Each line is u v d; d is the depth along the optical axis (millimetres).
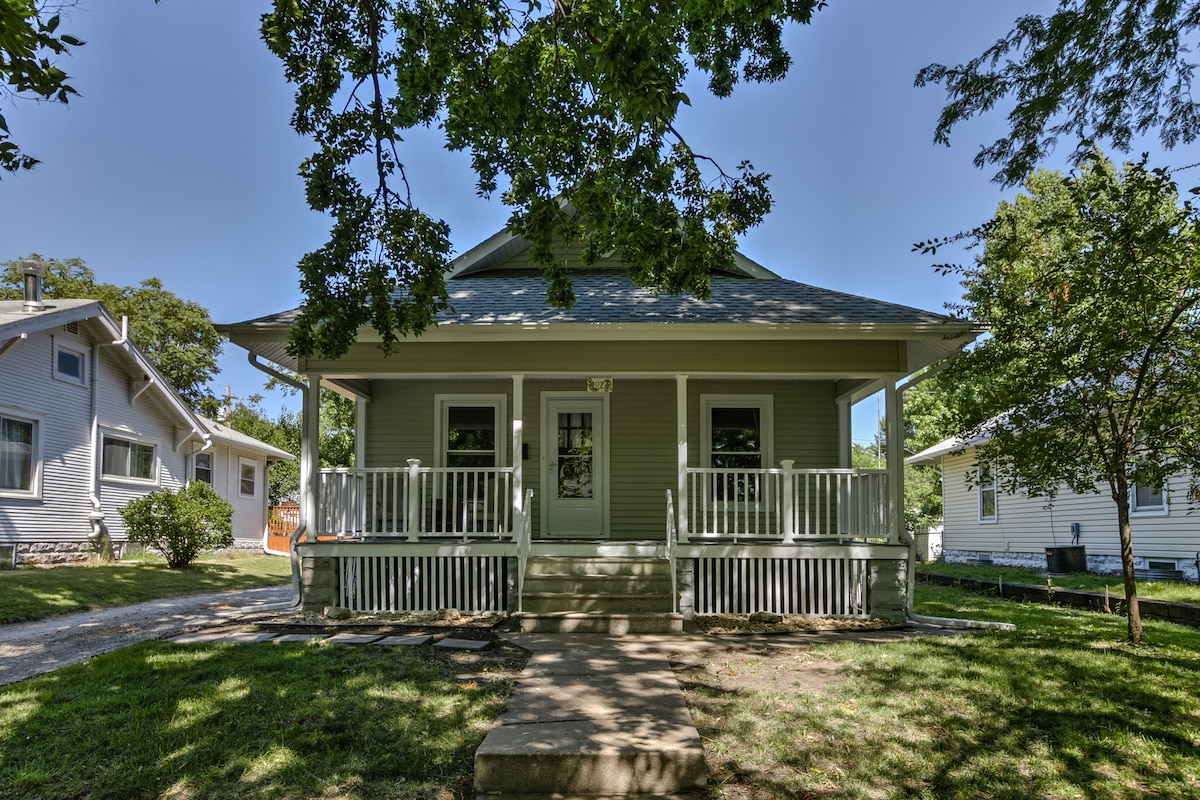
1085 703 4945
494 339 9102
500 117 7211
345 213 7262
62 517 14766
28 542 13828
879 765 4031
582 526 10984
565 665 6148
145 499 15242
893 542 8906
